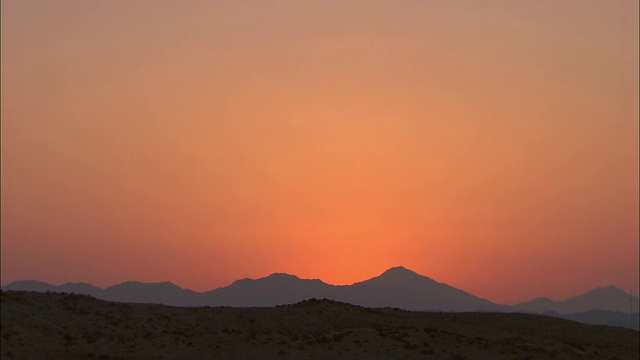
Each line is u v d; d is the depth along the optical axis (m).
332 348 58.19
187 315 70.69
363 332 63.53
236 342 61.25
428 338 63.12
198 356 58.03
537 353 63.94
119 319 64.94
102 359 54.94
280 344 59.81
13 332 56.72
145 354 57.47
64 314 63.47
